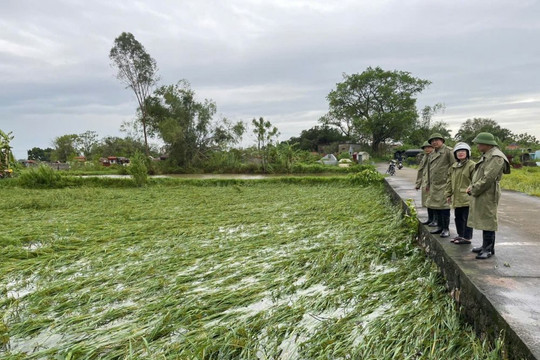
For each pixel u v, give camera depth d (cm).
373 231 733
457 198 503
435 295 421
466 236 505
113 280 502
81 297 443
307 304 405
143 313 393
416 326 338
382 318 363
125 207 1183
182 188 1931
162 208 1166
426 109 6906
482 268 398
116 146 7394
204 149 4144
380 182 1886
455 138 7450
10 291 493
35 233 804
